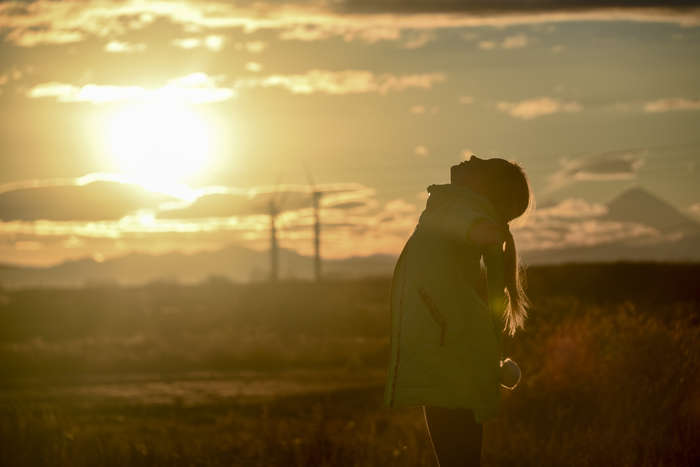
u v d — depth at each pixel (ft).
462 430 13.52
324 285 243.19
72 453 28.32
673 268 157.69
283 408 69.46
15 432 29.76
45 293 314.55
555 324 53.06
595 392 35.63
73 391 111.45
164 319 232.32
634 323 42.39
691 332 37.17
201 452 31.32
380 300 256.73
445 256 13.66
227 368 144.15
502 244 13.66
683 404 29.96
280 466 27.78
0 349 147.64
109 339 192.24
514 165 14.25
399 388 13.46
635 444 25.75
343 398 79.20
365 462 26.43
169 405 87.25
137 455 28.43
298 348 160.35
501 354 13.89
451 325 13.41
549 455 25.89
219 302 256.32
